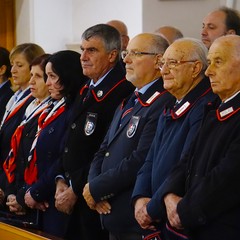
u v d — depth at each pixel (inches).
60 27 290.5
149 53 123.7
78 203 136.8
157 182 110.0
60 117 146.9
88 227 136.3
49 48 287.0
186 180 102.4
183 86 112.4
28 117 158.4
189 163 102.3
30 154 148.6
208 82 111.8
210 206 94.3
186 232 98.1
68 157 137.9
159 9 195.0
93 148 136.4
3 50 187.0
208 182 94.8
